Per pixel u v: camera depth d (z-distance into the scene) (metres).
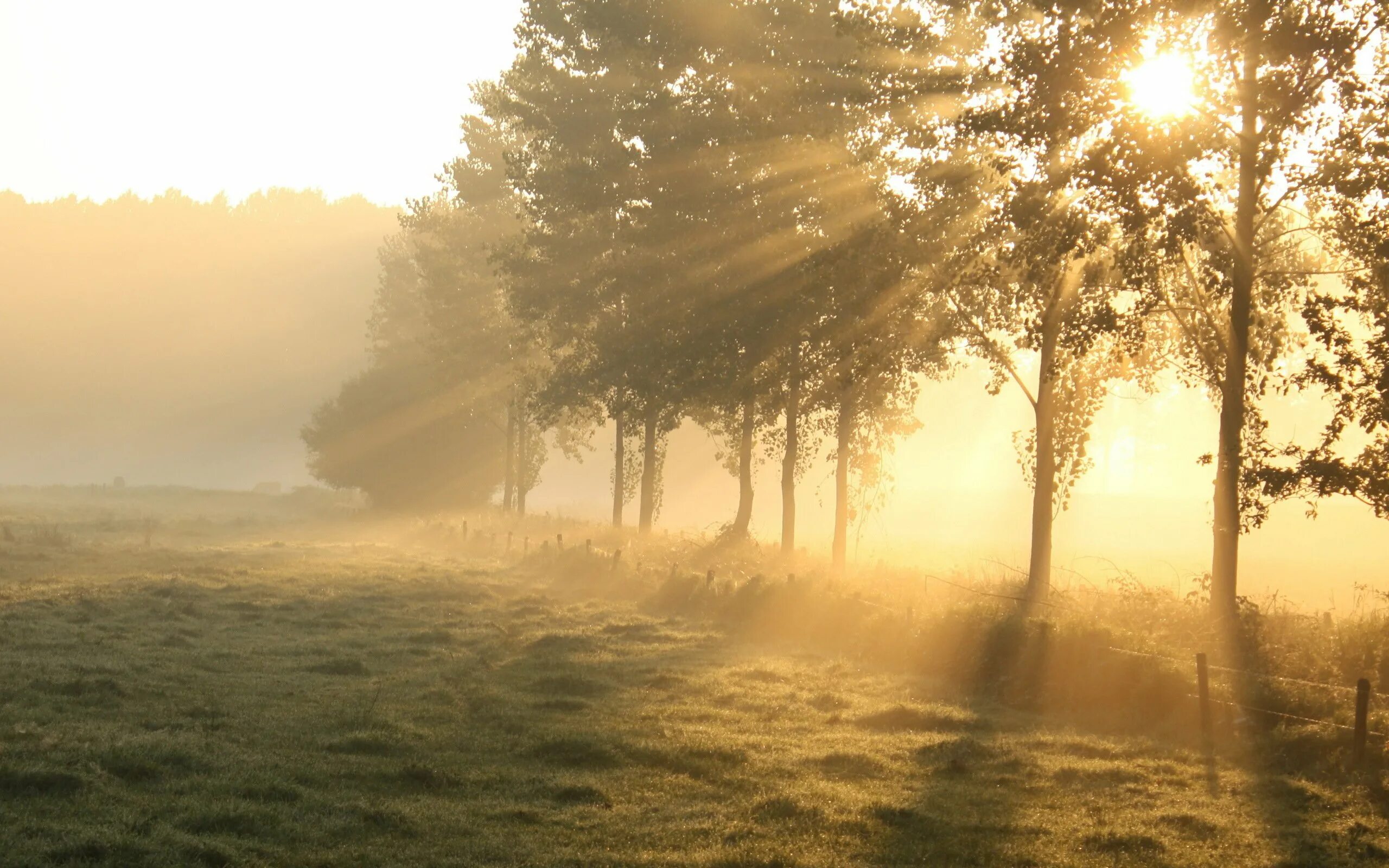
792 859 10.42
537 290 51.53
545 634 25.67
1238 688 16.69
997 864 10.70
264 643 23.44
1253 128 23.42
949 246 29.20
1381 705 15.55
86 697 16.47
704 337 41.97
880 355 32.16
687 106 43.69
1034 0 23.55
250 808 11.21
